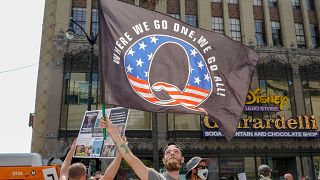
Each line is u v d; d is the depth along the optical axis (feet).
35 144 80.12
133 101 17.30
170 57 19.45
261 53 95.61
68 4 91.20
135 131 82.69
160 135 84.12
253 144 87.56
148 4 64.90
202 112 19.12
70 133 80.74
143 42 18.94
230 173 84.43
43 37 88.53
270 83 93.25
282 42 100.83
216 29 99.14
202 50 20.43
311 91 94.89
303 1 105.91
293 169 89.40
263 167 23.39
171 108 18.28
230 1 102.47
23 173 15.29
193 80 19.58
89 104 51.96
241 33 99.40
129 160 11.14
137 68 18.21
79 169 15.10
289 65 95.96
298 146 89.56
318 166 89.04
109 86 16.78
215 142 86.12
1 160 16.33
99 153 20.54
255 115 89.20
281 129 87.97
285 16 102.27
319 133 89.56
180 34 20.18
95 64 86.22
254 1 103.86
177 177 11.91
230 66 20.85
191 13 98.68
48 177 15.55
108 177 12.98
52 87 83.82
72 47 87.04
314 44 103.19
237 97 20.35
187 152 84.12
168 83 18.86
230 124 19.62
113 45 17.84
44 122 81.61
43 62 86.33
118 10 18.74
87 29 89.66
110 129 11.67
